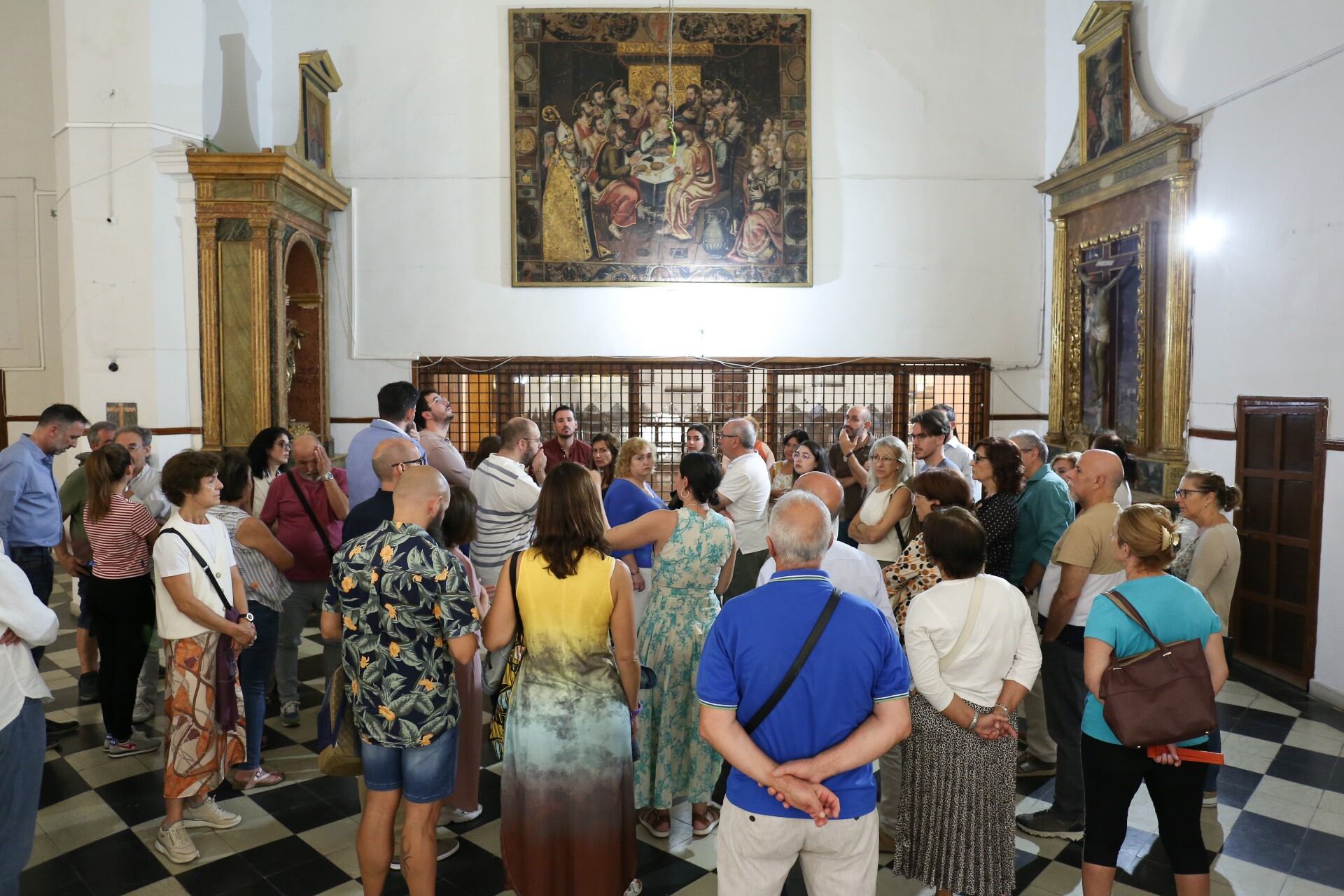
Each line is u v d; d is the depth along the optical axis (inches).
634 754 152.6
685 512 159.2
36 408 436.1
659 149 438.3
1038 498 186.1
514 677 134.6
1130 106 349.4
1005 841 123.5
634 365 442.3
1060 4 425.4
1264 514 272.4
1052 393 413.7
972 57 441.1
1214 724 115.4
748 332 444.1
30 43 427.8
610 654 129.4
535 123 435.8
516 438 202.1
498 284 440.1
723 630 101.4
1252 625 276.7
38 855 157.9
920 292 444.5
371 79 433.4
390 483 156.3
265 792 183.8
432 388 441.4
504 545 201.3
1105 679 119.5
